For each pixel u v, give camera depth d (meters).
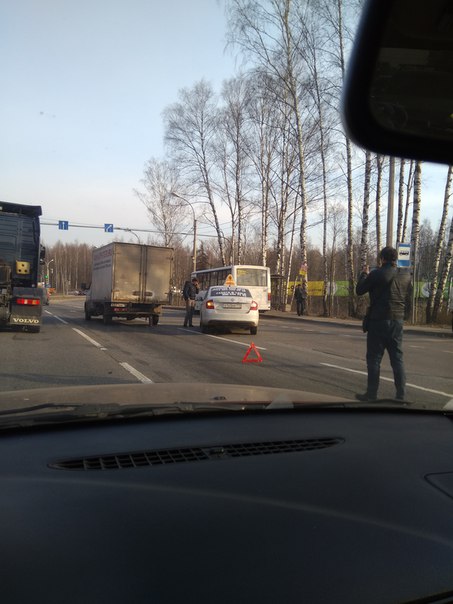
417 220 21.84
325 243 31.98
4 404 3.79
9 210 13.98
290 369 9.51
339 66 24.39
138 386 4.65
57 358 10.13
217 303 16.16
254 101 31.77
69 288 133.00
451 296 20.03
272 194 34.47
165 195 47.84
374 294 6.75
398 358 6.68
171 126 37.97
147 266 19.28
